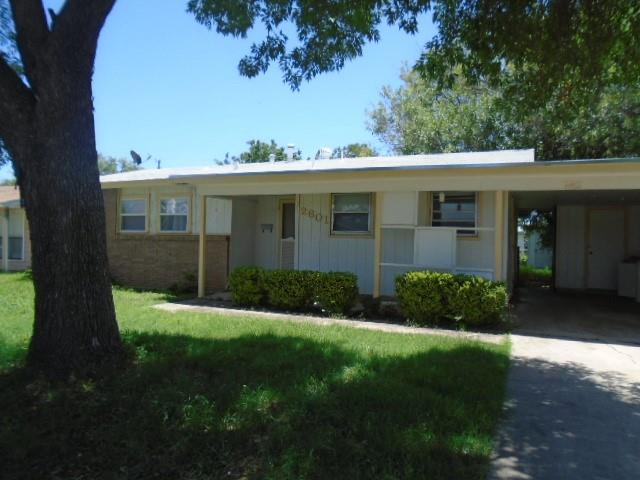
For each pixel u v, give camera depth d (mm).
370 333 7438
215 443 3555
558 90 8383
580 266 13914
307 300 9758
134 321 8156
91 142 5051
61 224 4855
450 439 3613
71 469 3285
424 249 9500
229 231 12531
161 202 13664
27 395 4414
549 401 4664
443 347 6516
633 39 6180
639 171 7660
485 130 17781
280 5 7055
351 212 11367
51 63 4707
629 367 5926
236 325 7902
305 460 3268
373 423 3838
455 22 6625
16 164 4934
